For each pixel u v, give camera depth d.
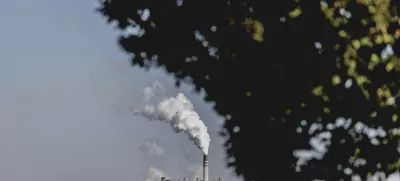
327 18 16.84
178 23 19.12
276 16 17.36
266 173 20.03
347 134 18.75
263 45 17.53
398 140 18.47
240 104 19.06
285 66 17.69
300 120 18.50
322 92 17.55
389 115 17.56
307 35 17.23
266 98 18.47
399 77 17.19
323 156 19.44
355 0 16.78
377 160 18.88
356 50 16.94
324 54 17.17
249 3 17.73
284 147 19.42
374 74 17.08
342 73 17.12
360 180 19.23
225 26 18.03
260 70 18.06
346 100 17.47
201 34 18.77
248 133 19.67
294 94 18.00
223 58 18.56
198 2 18.39
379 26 16.73
